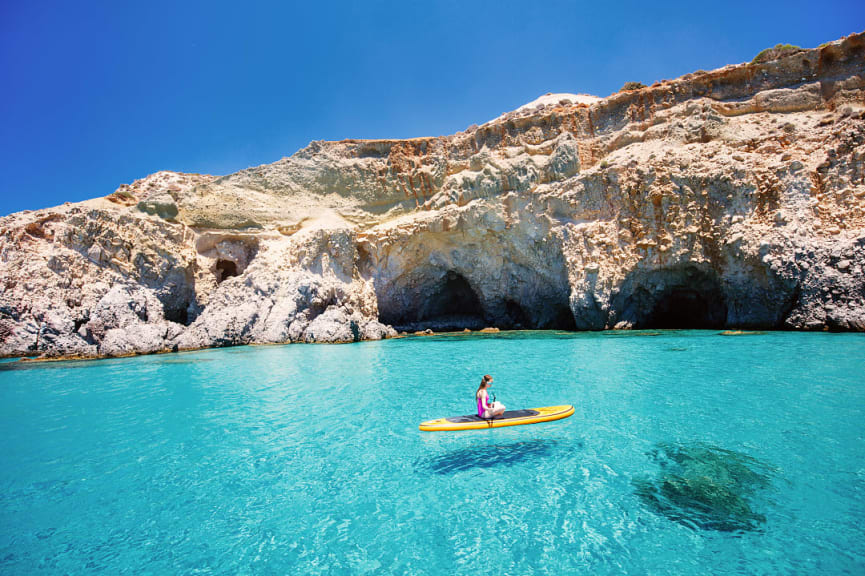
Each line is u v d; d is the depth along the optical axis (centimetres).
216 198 3753
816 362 1546
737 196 2744
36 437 1058
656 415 1050
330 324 3139
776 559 535
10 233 3052
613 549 569
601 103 3484
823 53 3083
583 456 846
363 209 3891
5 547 610
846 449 817
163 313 3145
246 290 3322
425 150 3947
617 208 3125
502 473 795
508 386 1402
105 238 3147
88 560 579
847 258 2414
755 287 2659
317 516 675
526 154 3575
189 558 580
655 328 3212
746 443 865
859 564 520
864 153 2562
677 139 3130
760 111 3144
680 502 671
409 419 1122
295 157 3975
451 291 4147
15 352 2667
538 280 3519
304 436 1022
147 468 863
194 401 1387
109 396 1480
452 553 573
